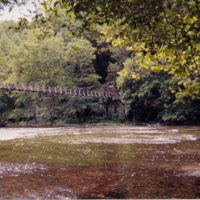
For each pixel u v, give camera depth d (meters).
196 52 5.98
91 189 9.80
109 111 54.78
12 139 25.59
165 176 11.34
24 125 51.41
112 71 58.03
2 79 60.97
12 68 58.41
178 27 5.16
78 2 4.75
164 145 19.92
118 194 9.20
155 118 48.31
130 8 4.70
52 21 5.66
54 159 15.19
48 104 55.00
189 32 5.18
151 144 20.50
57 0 5.16
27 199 8.80
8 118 57.31
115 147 19.27
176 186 9.96
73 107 54.28
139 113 49.03
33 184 10.48
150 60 6.48
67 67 55.16
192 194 9.04
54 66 54.75
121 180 10.86
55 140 24.22
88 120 54.75
